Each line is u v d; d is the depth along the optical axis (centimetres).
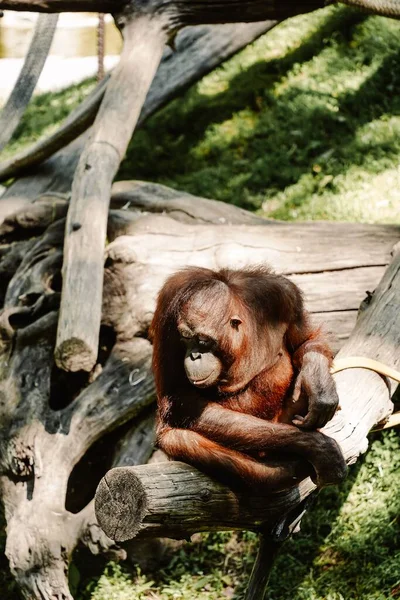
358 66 1202
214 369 421
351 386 496
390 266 620
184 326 420
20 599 734
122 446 725
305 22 1298
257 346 461
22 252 870
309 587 671
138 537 393
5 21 1697
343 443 456
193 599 691
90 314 700
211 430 430
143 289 736
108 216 833
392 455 754
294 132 1119
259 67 1248
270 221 852
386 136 1084
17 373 750
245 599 477
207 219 855
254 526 428
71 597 667
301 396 441
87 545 671
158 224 796
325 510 737
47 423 718
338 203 988
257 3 892
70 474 763
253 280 477
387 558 671
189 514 399
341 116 1125
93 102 1024
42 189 1068
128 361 728
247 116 1181
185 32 1185
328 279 734
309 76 1208
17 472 712
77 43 1568
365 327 560
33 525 672
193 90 1248
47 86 1427
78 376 769
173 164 1146
